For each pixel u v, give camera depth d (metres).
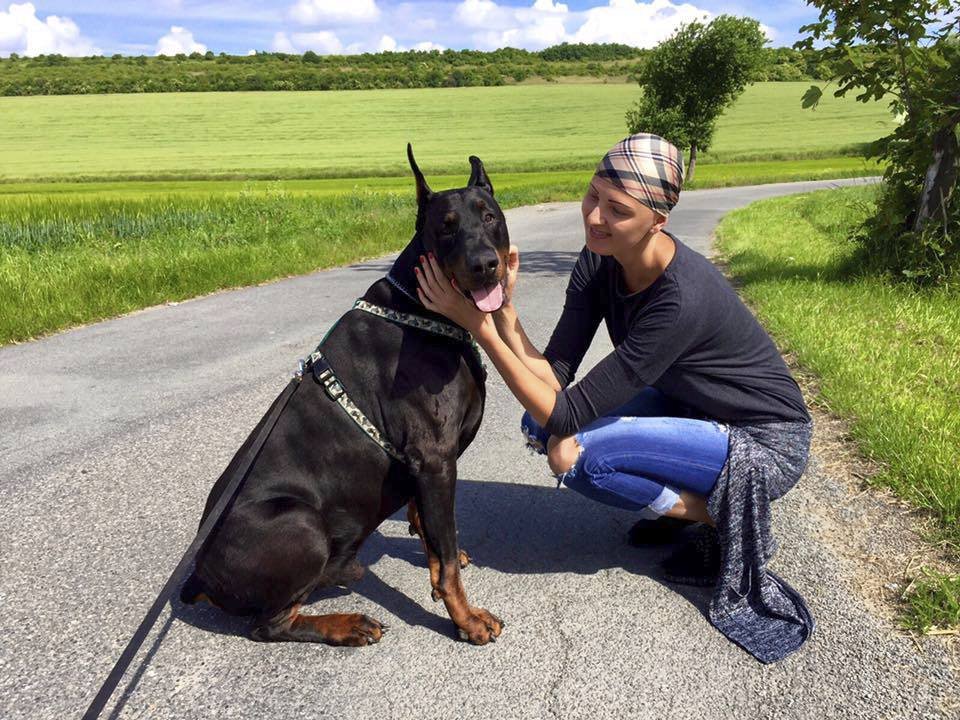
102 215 12.36
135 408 4.67
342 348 2.50
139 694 2.25
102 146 46.91
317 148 44.91
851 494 3.29
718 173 34.66
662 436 2.59
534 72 96.12
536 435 3.00
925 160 6.99
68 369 5.51
